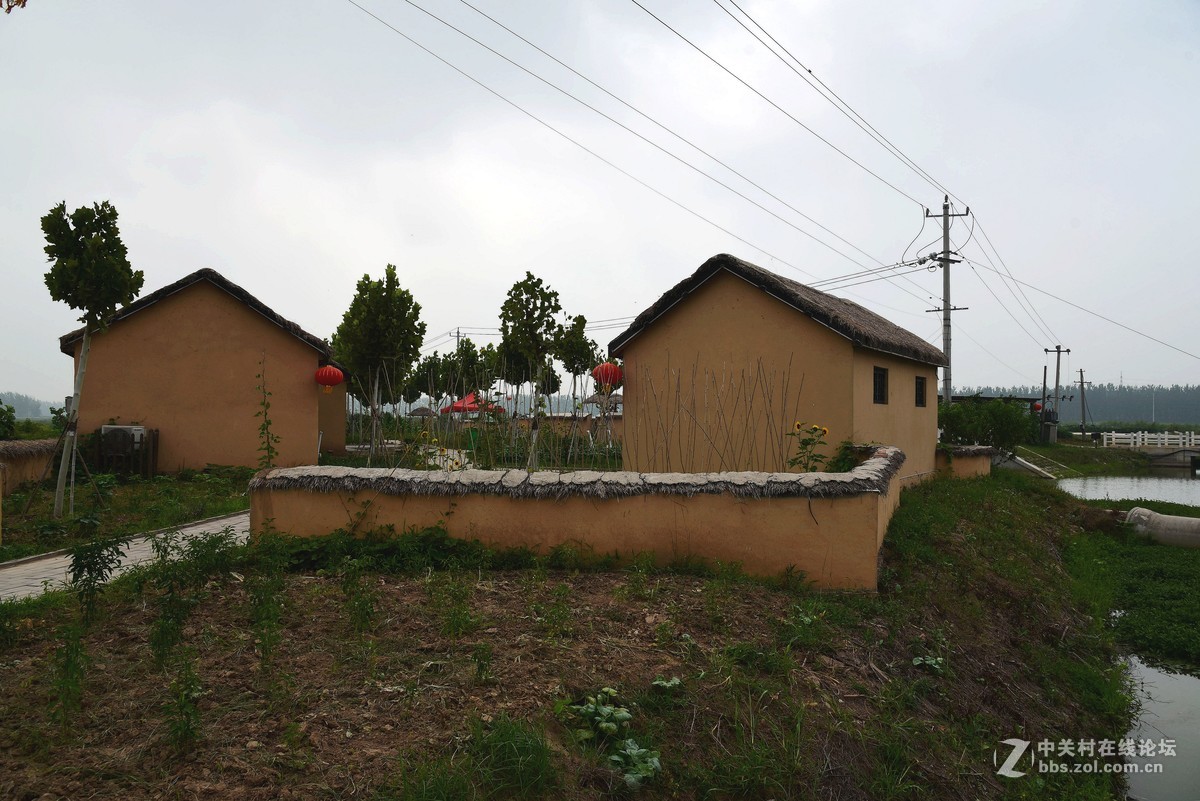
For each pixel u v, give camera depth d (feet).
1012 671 19.86
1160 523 43.34
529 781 10.19
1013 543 33.88
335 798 9.50
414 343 52.60
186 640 14.05
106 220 32.58
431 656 13.61
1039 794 14.82
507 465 38.60
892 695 15.08
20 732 10.66
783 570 19.79
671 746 11.87
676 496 20.13
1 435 46.78
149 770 9.86
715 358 34.96
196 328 47.19
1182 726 20.49
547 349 38.42
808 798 11.64
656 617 16.25
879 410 36.22
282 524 20.57
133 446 43.65
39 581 21.06
